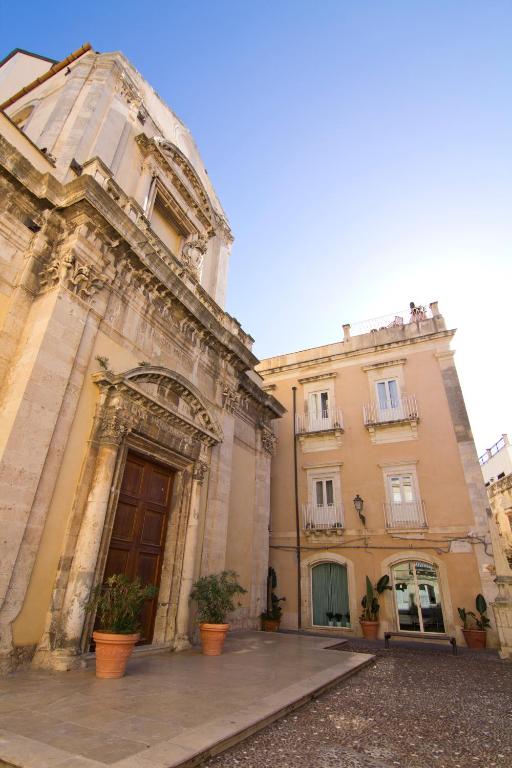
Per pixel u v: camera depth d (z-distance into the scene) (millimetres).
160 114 13906
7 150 7426
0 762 2998
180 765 3100
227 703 4711
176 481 9922
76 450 7324
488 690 6738
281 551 17250
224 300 15695
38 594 6191
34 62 14828
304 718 4715
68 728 3674
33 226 7883
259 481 14742
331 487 17547
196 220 14000
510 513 25312
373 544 15828
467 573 14203
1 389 6750
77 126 10141
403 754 3809
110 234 8500
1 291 7203
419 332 18484
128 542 8414
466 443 15789
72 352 7473
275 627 13641
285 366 20719
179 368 10859
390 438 17125
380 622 14656
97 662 5734
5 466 6012
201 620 8508
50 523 6594
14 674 5496
